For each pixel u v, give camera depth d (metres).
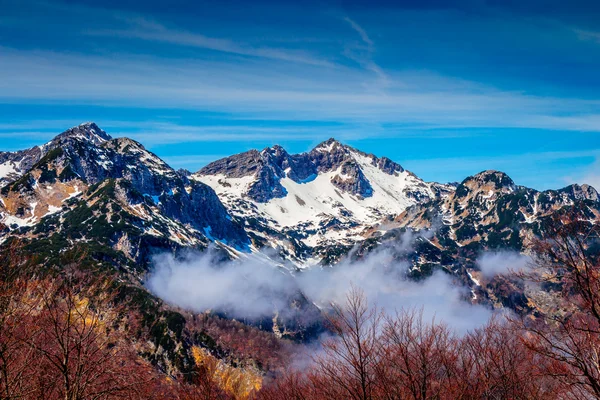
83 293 24.78
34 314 23.38
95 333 24.02
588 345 21.75
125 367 24.64
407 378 23.78
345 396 24.56
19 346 23.38
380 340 24.36
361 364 23.53
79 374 22.97
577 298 22.53
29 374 23.77
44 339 24.03
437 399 24.16
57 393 24.67
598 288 21.42
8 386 22.70
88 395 23.33
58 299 23.73
